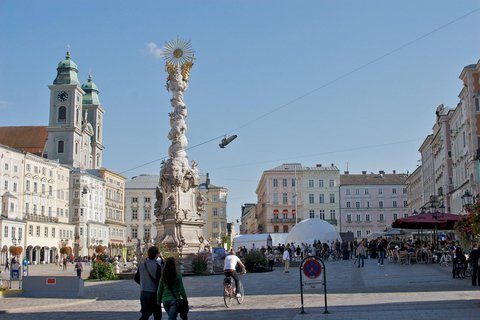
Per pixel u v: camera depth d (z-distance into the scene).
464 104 48.53
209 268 32.66
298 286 23.16
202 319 13.79
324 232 56.00
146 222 111.44
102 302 19.28
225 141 29.30
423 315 12.57
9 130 105.56
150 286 10.48
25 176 75.25
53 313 16.39
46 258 78.12
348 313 13.47
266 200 102.50
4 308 17.64
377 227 101.50
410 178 91.81
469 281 21.09
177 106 36.41
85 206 89.44
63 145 101.00
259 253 36.19
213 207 114.44
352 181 103.44
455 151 54.59
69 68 105.06
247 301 17.70
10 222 68.69
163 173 34.75
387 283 22.05
